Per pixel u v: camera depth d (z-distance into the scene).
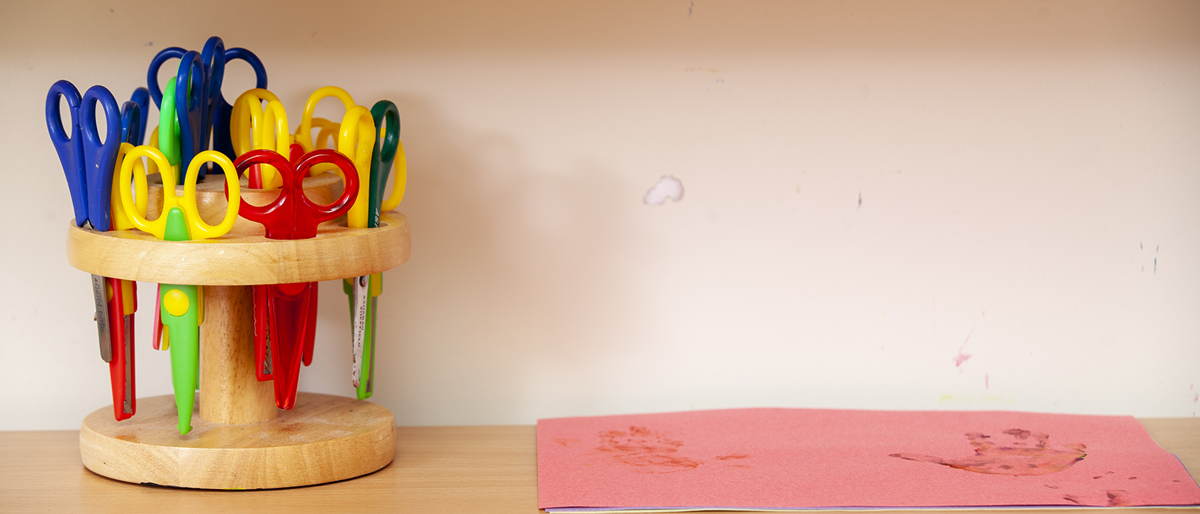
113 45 0.82
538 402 0.90
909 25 0.86
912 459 0.77
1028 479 0.72
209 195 0.65
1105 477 0.73
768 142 0.87
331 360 0.87
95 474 0.72
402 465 0.76
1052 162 0.88
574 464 0.75
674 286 0.89
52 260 0.84
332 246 0.64
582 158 0.86
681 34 0.85
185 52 0.70
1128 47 0.87
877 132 0.87
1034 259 0.90
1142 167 0.89
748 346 0.90
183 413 0.68
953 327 0.90
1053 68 0.87
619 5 0.84
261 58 0.82
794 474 0.73
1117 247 0.90
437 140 0.85
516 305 0.88
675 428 0.84
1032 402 0.91
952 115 0.87
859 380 0.91
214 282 0.61
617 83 0.85
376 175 0.69
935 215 0.89
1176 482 0.72
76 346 0.86
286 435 0.70
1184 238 0.89
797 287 0.89
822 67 0.86
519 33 0.84
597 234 0.88
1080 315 0.90
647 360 0.90
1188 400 0.90
